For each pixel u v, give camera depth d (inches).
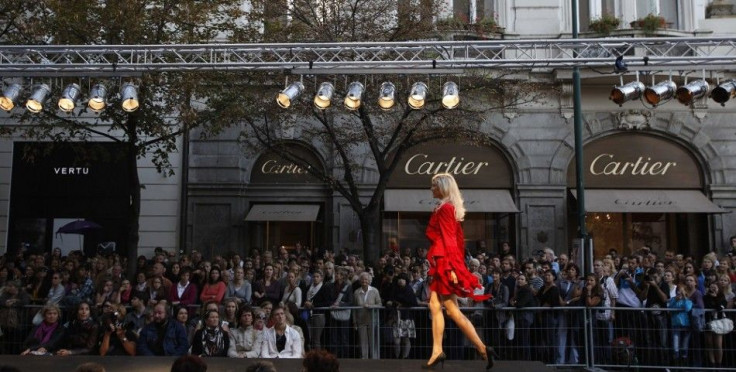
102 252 746.2
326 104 401.7
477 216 763.4
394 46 395.9
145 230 749.9
